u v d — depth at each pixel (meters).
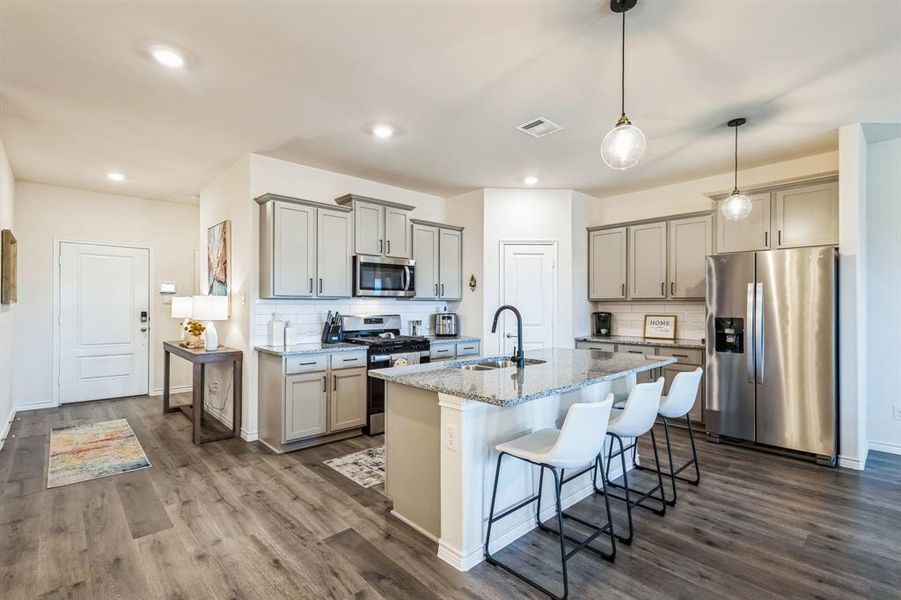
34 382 5.02
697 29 2.16
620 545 2.30
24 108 3.01
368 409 4.13
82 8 1.99
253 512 2.63
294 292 3.92
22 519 2.53
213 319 4.10
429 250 5.07
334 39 2.24
